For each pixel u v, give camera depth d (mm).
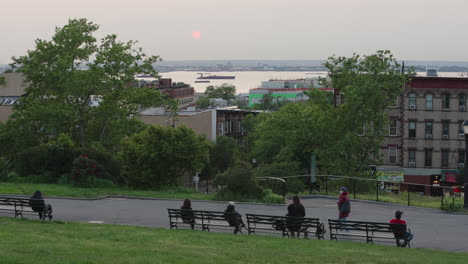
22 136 54094
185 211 22391
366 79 51875
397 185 63562
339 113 53688
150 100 58156
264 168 60938
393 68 53281
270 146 73250
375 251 18031
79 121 55688
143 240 18703
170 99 60250
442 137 64938
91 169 38781
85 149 41406
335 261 15562
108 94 57656
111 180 41062
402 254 17578
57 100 56875
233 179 32938
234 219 21688
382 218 27875
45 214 23938
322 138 55938
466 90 64562
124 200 32625
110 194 34312
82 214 26953
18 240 17234
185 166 41469
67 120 53688
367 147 52594
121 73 56875
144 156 39219
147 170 39281
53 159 41312
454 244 21359
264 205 31391
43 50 55438
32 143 54969
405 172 65375
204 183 73375
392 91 53094
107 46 57781
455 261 16328
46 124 52125
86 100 55562
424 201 38062
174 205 30625
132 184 39750
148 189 39750
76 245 16859
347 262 15422
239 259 15406
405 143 65250
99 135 59469
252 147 91000
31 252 15094
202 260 14797
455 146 64812
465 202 31578
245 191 33156
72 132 57875
